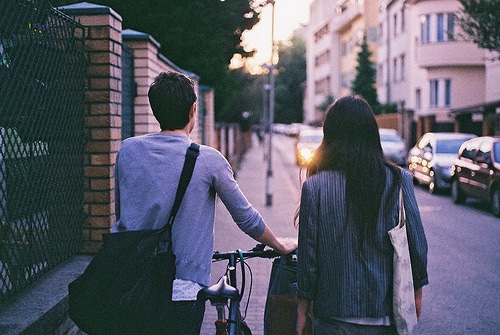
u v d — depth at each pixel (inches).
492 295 299.1
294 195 793.6
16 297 165.0
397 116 1619.1
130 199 117.6
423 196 781.3
